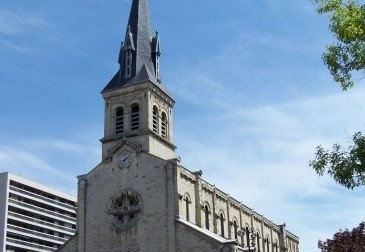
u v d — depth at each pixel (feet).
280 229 281.95
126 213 181.37
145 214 178.29
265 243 257.75
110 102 201.16
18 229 390.01
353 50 65.00
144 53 211.41
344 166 66.28
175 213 173.78
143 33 216.54
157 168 181.68
